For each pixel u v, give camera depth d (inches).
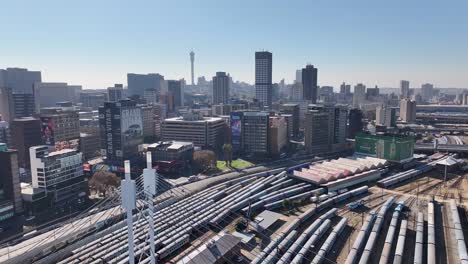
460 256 5039.4
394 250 5383.9
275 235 6028.5
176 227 6063.0
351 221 6643.7
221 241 5118.1
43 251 5511.8
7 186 7322.8
